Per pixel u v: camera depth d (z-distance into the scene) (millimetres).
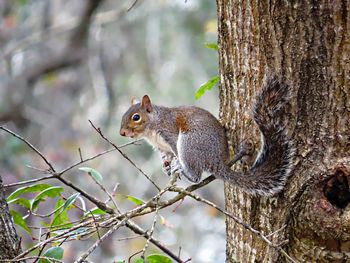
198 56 24844
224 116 9047
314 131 7969
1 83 26031
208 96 23828
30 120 26234
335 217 7711
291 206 8016
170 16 25312
